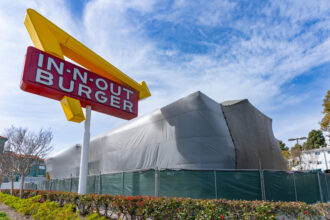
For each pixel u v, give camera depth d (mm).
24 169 18609
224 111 16547
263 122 21359
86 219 9219
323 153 53062
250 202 6766
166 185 10789
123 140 19906
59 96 11672
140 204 7977
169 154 15062
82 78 12516
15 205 12555
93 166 24141
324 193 14547
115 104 13984
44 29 11516
